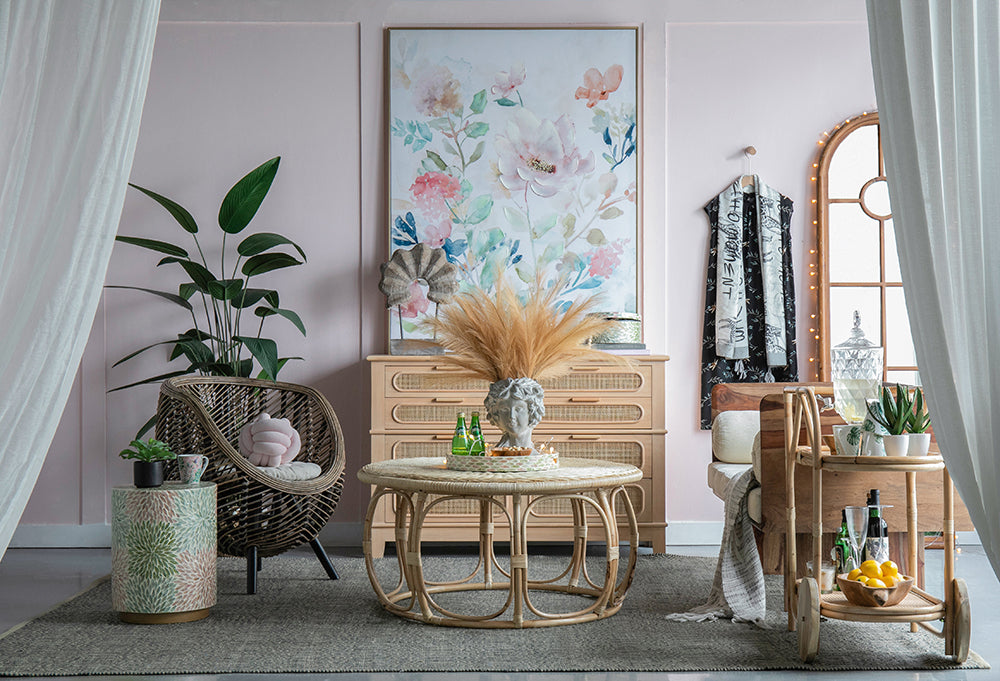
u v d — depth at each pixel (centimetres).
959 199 234
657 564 452
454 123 524
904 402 298
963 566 444
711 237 527
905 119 236
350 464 523
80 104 228
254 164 527
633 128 523
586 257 522
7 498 221
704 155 529
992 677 276
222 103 527
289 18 526
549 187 523
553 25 525
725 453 452
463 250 523
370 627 331
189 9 524
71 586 414
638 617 344
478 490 315
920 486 334
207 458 361
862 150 529
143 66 235
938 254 235
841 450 306
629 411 480
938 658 294
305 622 338
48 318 223
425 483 320
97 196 227
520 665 286
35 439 223
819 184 527
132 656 296
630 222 522
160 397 412
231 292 480
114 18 230
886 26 239
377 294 525
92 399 520
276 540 396
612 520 345
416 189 524
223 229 491
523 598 338
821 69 529
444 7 526
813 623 286
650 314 526
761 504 346
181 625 334
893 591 286
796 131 529
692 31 529
